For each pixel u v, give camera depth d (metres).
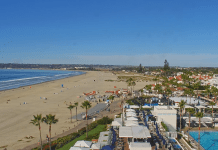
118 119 60.56
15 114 84.94
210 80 150.25
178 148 45.75
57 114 85.00
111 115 81.44
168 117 59.44
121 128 48.78
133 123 53.75
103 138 48.91
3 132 62.38
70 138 54.66
